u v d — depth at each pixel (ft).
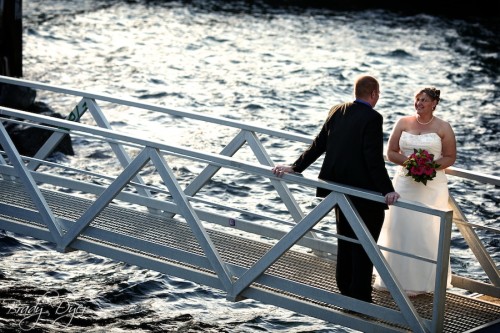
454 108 87.97
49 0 133.49
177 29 119.44
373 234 30.78
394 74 100.89
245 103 85.30
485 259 35.22
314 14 134.82
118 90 88.17
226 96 87.61
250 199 59.26
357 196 29.76
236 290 32.83
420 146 34.53
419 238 33.76
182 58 103.19
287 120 80.69
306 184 30.58
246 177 62.69
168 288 46.55
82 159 65.46
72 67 96.43
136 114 79.51
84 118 78.18
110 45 107.96
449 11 143.13
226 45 111.45
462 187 63.62
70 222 37.11
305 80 95.61
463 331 30.73
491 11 144.77
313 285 33.06
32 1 131.64
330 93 91.40
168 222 38.45
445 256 29.22
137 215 39.01
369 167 29.73
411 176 33.96
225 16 130.11
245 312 44.83
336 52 110.32
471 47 118.32
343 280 31.68
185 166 64.59
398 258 33.78
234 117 80.79
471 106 89.15
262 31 120.88
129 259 35.29
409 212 33.88
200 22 124.77
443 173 34.76
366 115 30.01
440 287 29.40
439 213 28.91
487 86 98.12
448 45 118.62
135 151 67.87
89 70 95.45
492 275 35.24
